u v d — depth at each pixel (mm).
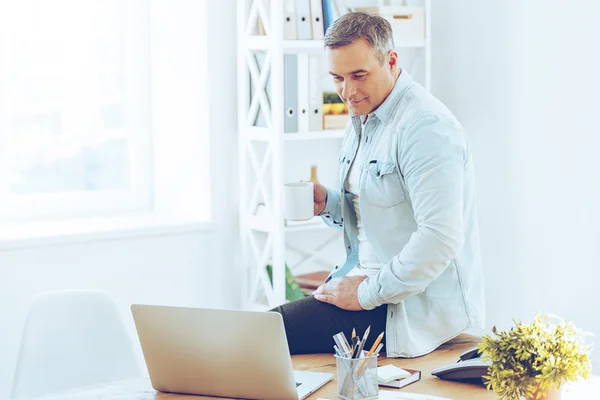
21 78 4125
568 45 3930
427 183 2527
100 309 3031
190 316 2227
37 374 2924
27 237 3797
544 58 4043
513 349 2029
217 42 4160
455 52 4488
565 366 1973
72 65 4242
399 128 2623
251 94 4160
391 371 2391
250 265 4301
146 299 4125
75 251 3928
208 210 4250
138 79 4387
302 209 2879
